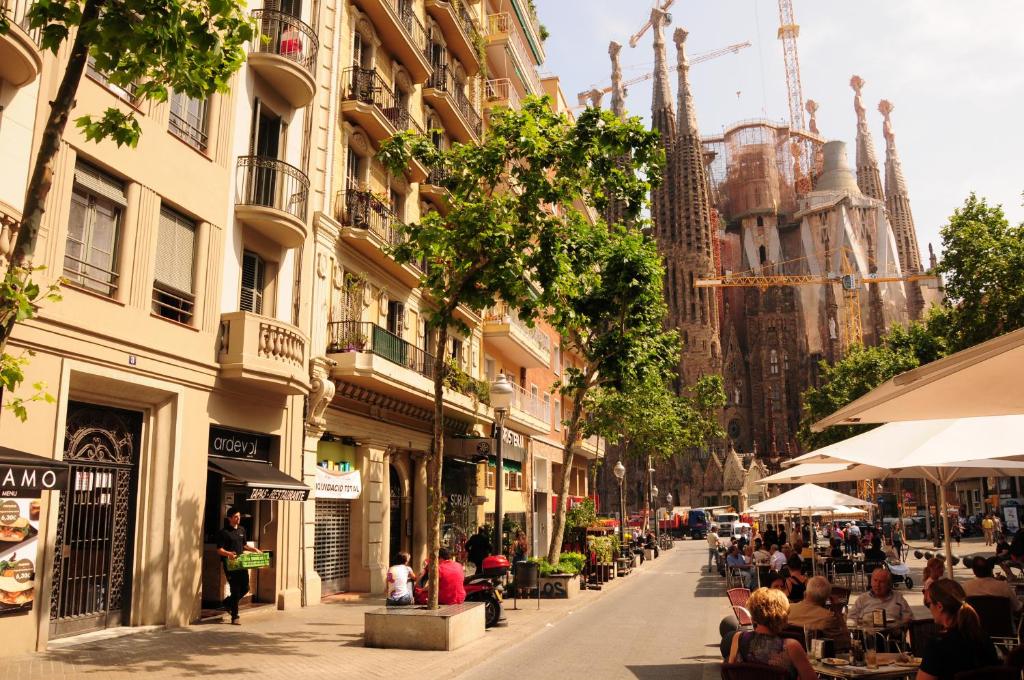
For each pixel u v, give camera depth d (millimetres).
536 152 13461
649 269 20344
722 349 132875
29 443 10562
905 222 152750
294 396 17125
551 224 13836
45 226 10945
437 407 12836
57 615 11273
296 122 18094
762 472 107312
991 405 7215
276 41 17266
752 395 127062
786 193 144125
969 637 5945
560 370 43969
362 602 18016
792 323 128125
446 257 14016
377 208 20688
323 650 11117
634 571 32188
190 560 13664
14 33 9711
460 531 26391
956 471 12977
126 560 12797
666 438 51219
